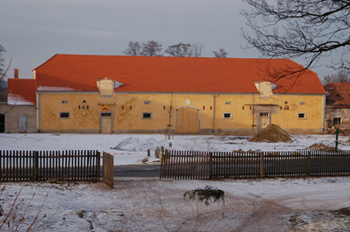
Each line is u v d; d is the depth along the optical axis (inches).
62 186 593.6
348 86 2304.4
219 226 419.5
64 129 1797.5
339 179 751.1
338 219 431.8
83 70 1924.2
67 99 1796.3
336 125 2118.6
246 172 745.0
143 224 419.2
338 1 415.8
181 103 1894.7
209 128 1919.3
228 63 2127.2
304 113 2004.2
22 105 1760.6
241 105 1943.9
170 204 510.9
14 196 476.1
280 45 440.8
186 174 721.0
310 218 442.3
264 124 1962.4
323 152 1160.8
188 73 2012.8
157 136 1706.4
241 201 541.3
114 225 410.3
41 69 1872.5
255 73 2060.8
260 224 428.5
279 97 1969.7
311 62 450.3
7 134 1643.7
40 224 370.9
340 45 430.6
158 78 1947.6
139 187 619.2
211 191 451.2
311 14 427.5
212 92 1907.0
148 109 1868.8
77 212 429.4
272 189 638.5
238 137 1736.0
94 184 630.5
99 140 1481.3
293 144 1446.9
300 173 775.1
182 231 399.9
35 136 1574.8
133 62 2038.6
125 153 1138.7
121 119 1846.7
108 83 1828.2
